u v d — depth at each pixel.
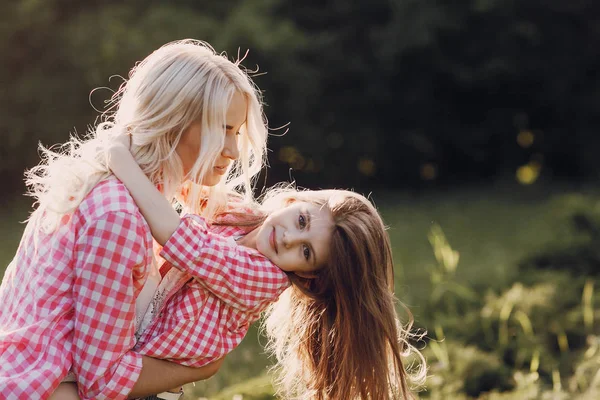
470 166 14.96
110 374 1.84
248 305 2.05
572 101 14.30
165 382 1.96
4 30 10.48
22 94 10.74
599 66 14.15
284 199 2.33
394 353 2.32
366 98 13.52
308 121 12.73
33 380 1.77
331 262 2.20
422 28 12.39
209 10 11.69
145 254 1.85
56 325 1.84
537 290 5.30
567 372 4.39
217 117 1.93
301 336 2.44
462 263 7.27
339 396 2.33
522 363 4.48
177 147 1.98
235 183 2.22
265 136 2.29
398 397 2.39
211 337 1.98
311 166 13.50
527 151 14.89
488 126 14.61
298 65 11.84
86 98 10.76
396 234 9.40
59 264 1.85
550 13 13.60
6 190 11.31
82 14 10.90
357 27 13.23
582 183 13.94
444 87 14.13
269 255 2.16
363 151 13.63
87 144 2.00
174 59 1.96
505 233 9.27
